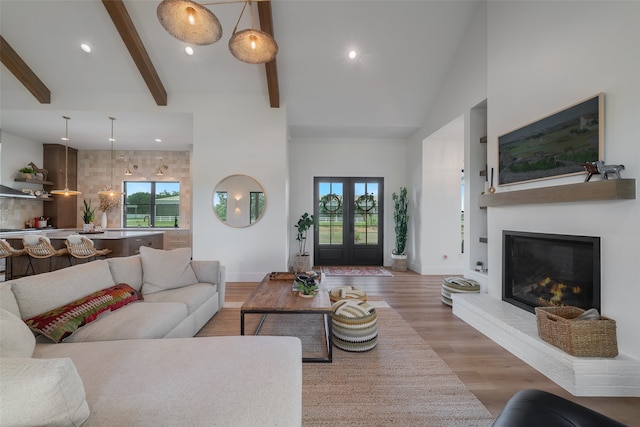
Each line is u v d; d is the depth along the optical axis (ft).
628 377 5.66
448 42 12.72
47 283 5.93
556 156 7.48
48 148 20.67
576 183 6.67
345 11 11.55
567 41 7.27
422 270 17.30
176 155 22.95
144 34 12.14
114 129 17.52
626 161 5.91
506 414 3.35
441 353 7.42
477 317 8.89
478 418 5.08
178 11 6.10
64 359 2.63
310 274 10.09
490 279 10.32
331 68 13.78
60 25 11.59
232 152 15.12
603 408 5.37
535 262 8.45
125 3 11.23
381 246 20.48
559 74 7.50
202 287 9.16
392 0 11.19
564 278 7.44
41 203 20.52
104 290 7.00
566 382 5.87
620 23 6.03
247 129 15.14
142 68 12.80
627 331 5.87
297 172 20.13
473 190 12.29
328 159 20.17
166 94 14.76
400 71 13.94
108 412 3.14
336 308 7.97
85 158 22.35
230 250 15.21
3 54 12.07
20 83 13.89
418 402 5.48
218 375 3.85
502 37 9.64
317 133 18.75
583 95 6.84
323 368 6.67
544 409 3.33
